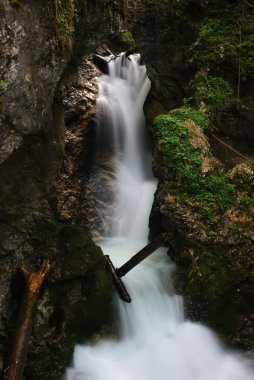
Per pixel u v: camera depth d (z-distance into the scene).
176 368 6.38
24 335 5.42
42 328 5.99
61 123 8.11
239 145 8.09
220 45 8.20
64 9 5.78
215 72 8.31
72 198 9.23
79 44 7.00
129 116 11.15
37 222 6.54
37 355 5.92
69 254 6.48
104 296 6.52
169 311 6.99
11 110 4.87
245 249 6.88
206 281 6.84
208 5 8.66
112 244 8.93
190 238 7.20
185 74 9.29
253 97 7.94
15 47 4.72
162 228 8.19
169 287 7.24
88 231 9.26
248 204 7.05
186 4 8.88
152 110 9.93
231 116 8.11
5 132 4.95
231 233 7.02
